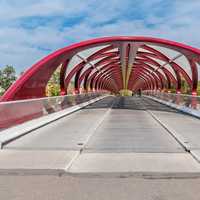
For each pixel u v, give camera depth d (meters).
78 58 30.62
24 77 17.59
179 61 31.50
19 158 6.72
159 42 20.84
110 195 4.50
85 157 6.88
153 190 4.72
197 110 17.94
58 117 16.42
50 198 4.38
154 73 56.59
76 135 10.22
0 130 9.88
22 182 5.14
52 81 53.62
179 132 10.71
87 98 33.59
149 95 63.41
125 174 5.55
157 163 6.28
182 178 5.35
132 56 34.88
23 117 12.38
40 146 8.16
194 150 7.42
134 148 7.94
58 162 6.32
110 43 21.91
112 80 90.62
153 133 10.80
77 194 4.55
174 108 25.72
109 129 11.94
